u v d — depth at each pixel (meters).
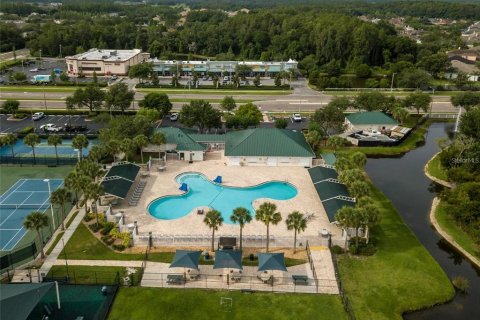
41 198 91.62
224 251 68.19
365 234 78.06
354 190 81.38
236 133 120.31
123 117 121.06
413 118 159.50
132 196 91.50
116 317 58.38
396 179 108.50
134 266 69.50
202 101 130.88
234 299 62.28
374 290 65.06
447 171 104.25
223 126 140.50
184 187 94.25
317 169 101.62
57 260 70.62
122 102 145.25
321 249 74.75
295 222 69.38
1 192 93.94
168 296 62.66
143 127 113.69
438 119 161.00
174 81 196.38
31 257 70.62
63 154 115.12
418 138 138.62
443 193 90.88
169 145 115.88
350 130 142.50
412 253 74.81
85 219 82.81
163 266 69.56
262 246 75.31
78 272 67.62
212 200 91.75
